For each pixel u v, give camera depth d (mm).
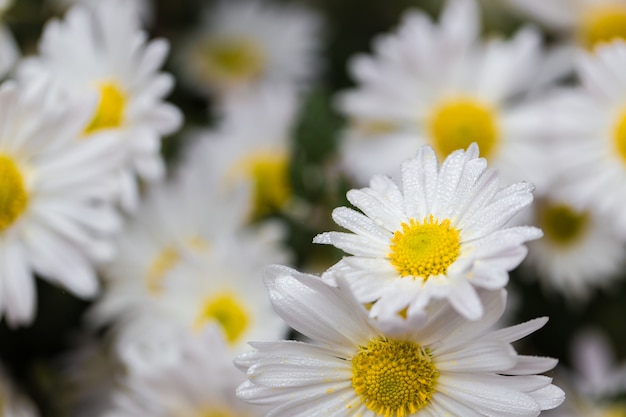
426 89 616
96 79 544
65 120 511
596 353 598
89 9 569
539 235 383
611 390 574
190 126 663
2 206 511
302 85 730
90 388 565
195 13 753
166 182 579
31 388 564
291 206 574
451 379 399
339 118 643
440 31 608
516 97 632
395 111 616
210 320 528
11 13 581
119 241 559
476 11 622
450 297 382
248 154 639
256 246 546
